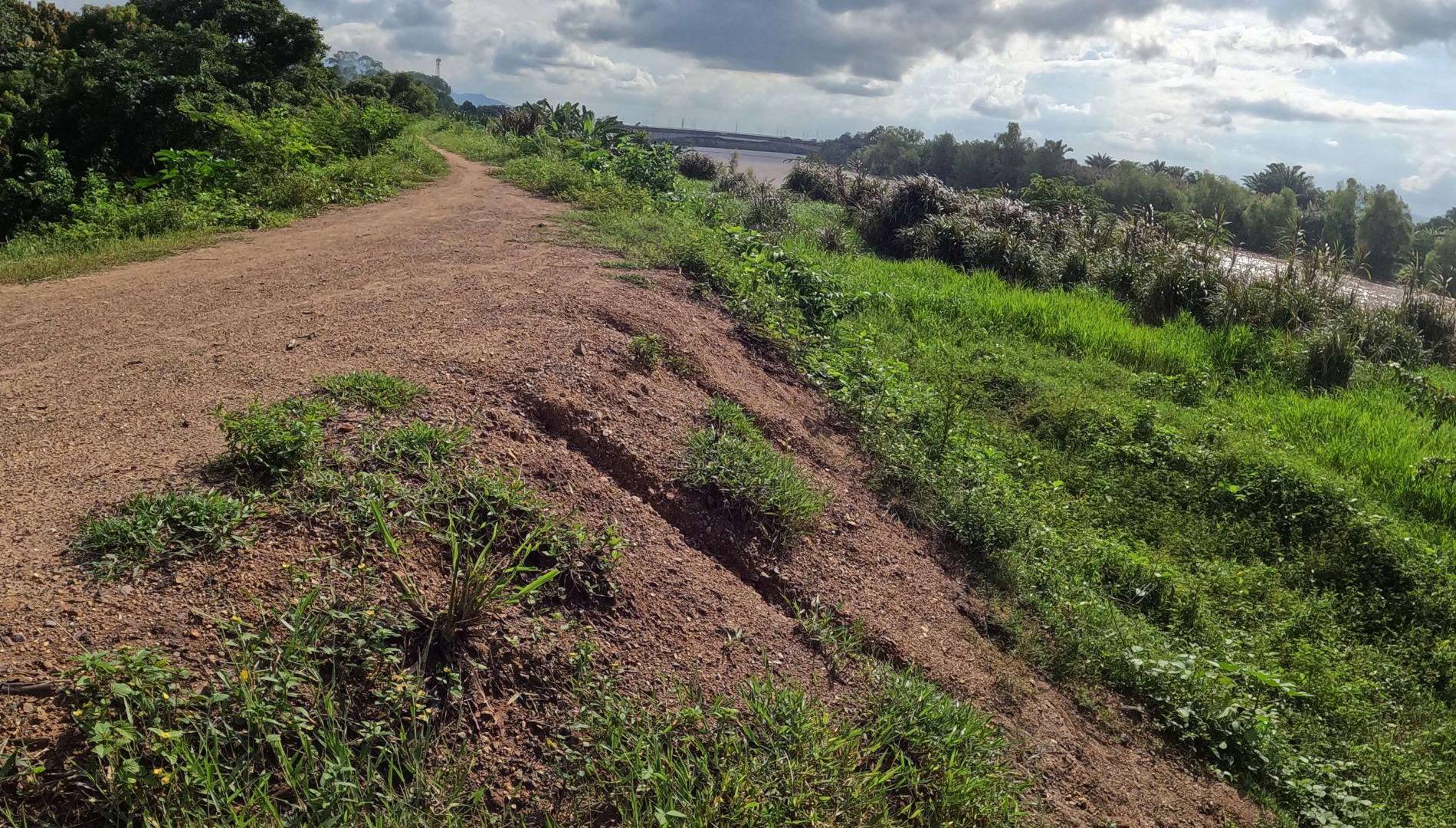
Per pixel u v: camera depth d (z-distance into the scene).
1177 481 7.46
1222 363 11.23
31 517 2.97
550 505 3.69
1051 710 4.14
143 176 19.08
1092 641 4.77
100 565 2.70
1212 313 13.11
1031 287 15.12
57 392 4.24
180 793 2.12
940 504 5.71
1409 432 9.01
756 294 8.20
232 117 14.95
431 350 4.98
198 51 23.11
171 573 2.73
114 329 5.43
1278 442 8.59
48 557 2.74
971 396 8.71
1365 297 14.84
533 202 13.14
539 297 6.47
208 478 3.28
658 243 9.30
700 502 4.33
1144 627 5.21
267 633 2.56
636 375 5.36
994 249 16.08
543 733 2.75
